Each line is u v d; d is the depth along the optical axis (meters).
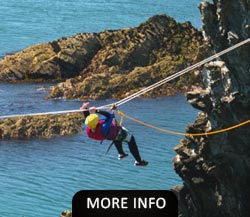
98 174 67.88
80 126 80.25
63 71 104.44
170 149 73.12
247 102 47.28
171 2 181.12
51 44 108.38
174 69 97.44
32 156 73.12
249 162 49.03
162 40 104.38
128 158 71.25
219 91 47.97
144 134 77.62
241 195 49.62
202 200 50.88
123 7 171.38
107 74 96.25
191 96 49.47
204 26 48.97
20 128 78.75
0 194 64.06
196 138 49.72
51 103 92.81
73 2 178.25
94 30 143.00
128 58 102.06
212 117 48.38
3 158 72.56
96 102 92.69
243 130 48.12
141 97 92.25
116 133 36.97
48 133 78.50
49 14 159.75
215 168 48.91
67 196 63.78
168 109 87.25
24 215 60.47
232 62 47.12
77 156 72.69
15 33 136.88
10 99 94.75
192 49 102.62
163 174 67.25
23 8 167.62
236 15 46.66
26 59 106.12
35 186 65.62
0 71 105.38
